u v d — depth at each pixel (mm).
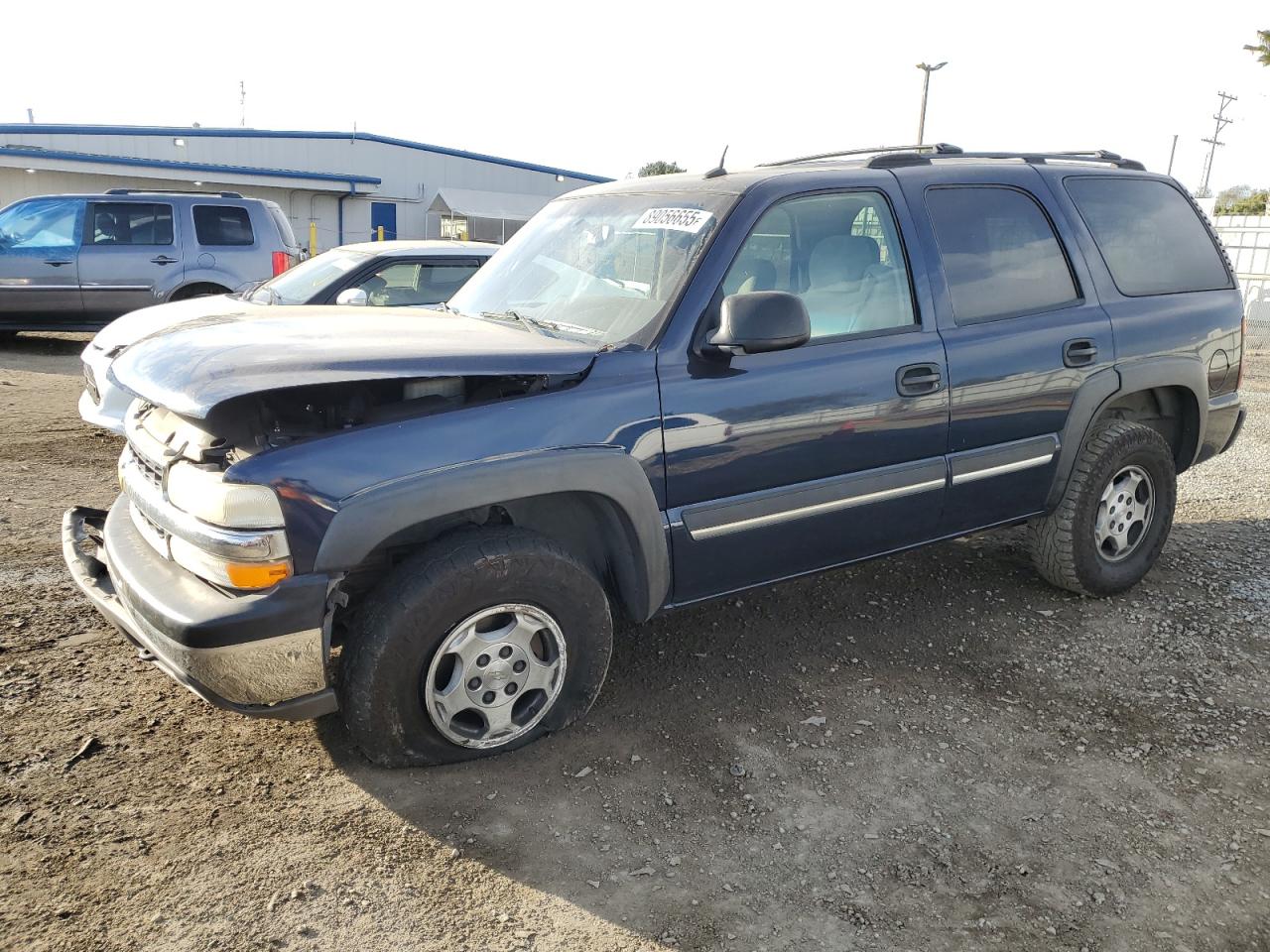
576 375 3074
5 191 24906
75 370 10586
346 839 2723
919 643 4066
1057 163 4449
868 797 2984
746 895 2551
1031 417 4016
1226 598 4562
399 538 3010
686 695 3600
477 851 2697
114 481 6133
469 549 2877
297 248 12438
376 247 7551
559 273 3752
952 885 2602
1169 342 4449
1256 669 3852
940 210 3869
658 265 3410
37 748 3088
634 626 4180
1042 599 4531
